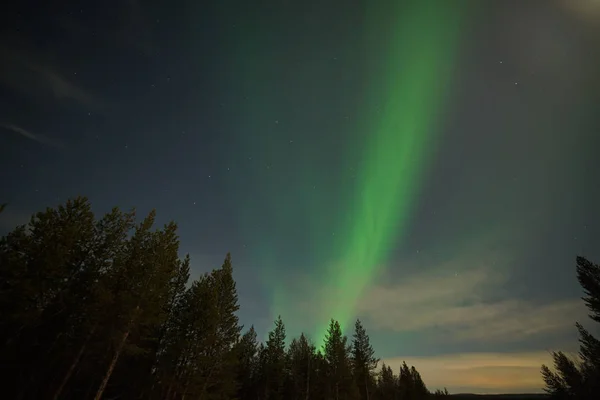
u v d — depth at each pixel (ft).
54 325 50.03
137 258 57.98
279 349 110.93
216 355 72.64
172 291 72.84
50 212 51.21
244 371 117.19
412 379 175.83
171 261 63.26
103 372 56.34
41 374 49.55
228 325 76.54
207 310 69.05
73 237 50.78
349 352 118.11
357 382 117.39
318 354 128.98
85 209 54.70
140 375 67.56
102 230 57.00
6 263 45.73
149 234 61.46
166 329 70.28
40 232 49.32
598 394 102.06
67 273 51.55
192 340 67.21
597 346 99.30
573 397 114.83
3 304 44.93
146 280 55.67
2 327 45.78
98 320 49.85
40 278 46.85
